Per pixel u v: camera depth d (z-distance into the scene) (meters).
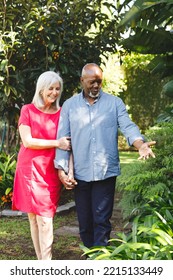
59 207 5.54
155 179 3.63
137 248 2.52
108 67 11.61
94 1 6.20
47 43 5.73
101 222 3.33
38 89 3.46
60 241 4.39
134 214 3.77
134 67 13.58
